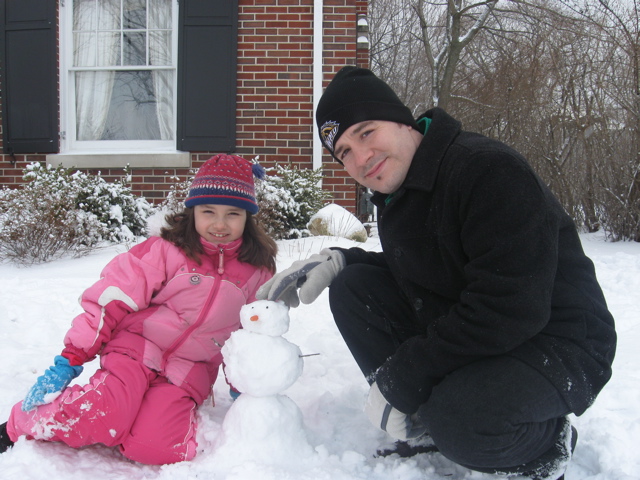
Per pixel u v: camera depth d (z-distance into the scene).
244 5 6.19
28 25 6.27
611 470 1.51
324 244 5.07
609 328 1.43
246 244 1.99
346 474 1.53
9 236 4.50
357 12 6.71
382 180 1.54
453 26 12.09
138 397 1.64
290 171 5.82
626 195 6.65
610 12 7.95
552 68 9.05
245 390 1.63
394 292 1.78
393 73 21.20
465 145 1.42
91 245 4.98
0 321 2.96
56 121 6.27
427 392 1.46
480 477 1.52
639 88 6.84
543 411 1.32
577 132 7.73
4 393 2.02
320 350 2.58
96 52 6.46
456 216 1.41
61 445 1.66
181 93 6.20
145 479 1.51
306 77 6.20
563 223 1.46
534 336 1.38
